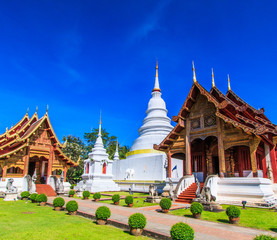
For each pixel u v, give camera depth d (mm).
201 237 9453
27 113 35594
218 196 19656
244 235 9906
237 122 19172
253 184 18234
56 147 30953
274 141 21609
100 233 9844
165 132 45469
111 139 75125
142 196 27469
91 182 36250
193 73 23406
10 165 26734
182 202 20344
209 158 26453
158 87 52000
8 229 10297
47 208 17188
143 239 9273
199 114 23500
